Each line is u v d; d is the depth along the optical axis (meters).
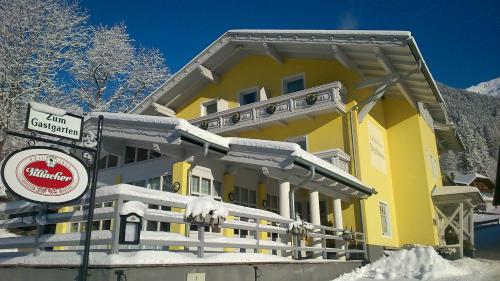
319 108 14.50
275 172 9.91
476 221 39.66
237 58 18.48
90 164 6.32
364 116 14.60
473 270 10.51
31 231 14.55
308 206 14.27
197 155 9.30
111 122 9.89
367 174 14.38
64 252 6.25
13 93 22.94
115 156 11.60
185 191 9.20
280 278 8.12
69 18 26.23
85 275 5.25
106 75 30.14
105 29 30.41
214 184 10.34
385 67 13.84
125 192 5.76
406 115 17.53
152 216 6.14
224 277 6.72
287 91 16.77
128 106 31.41
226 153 9.88
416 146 16.97
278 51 16.69
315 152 14.16
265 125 16.02
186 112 19.50
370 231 13.61
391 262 11.12
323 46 14.99
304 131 15.33
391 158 17.39
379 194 15.28
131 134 9.45
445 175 26.05
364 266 11.65
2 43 23.33
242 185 11.38
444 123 22.38
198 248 6.69
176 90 19.03
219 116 17.12
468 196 15.86
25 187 5.14
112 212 5.77
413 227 16.16
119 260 5.32
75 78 28.75
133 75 31.30
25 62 23.66
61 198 5.44
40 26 24.80
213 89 18.94
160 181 10.27
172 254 6.11
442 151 27.36
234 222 7.94
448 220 15.99
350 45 13.89
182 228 8.77
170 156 9.36
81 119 5.95
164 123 8.78
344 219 13.88
